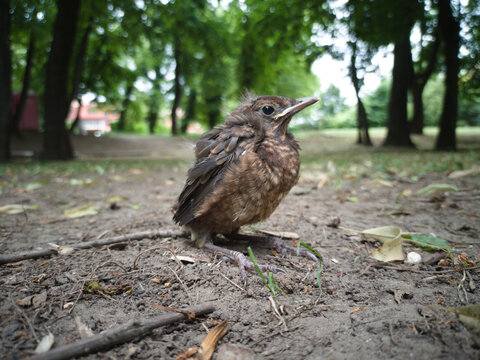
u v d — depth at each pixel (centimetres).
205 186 18
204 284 16
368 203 33
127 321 13
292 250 20
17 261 18
